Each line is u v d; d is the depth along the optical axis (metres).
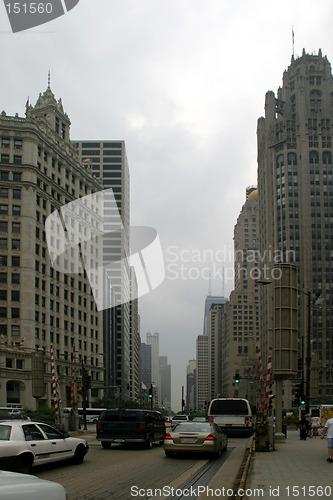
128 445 29.69
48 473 16.78
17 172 80.94
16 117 82.50
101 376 94.56
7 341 77.31
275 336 28.81
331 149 159.50
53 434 18.11
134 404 120.19
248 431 37.69
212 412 38.50
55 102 96.38
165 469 17.95
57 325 83.81
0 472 6.25
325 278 150.50
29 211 80.75
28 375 76.56
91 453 24.45
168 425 66.62
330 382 142.00
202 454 23.55
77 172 91.62
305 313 147.75
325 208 155.62
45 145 84.88
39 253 82.31
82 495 12.60
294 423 63.09
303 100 163.50
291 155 160.25
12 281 79.25
